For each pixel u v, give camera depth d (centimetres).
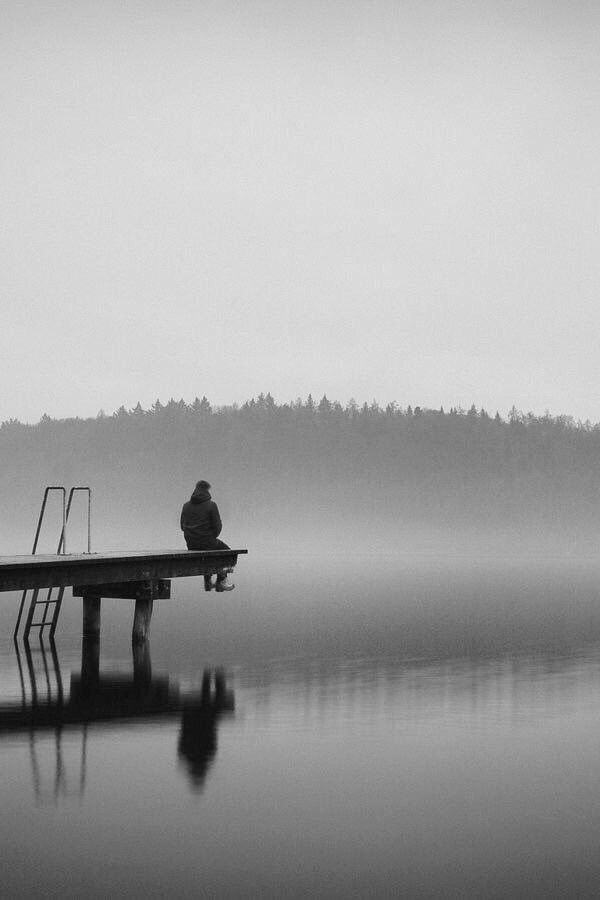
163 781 1153
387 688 1878
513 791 1137
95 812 1033
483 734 1444
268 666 2203
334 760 1271
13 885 849
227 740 1384
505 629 3177
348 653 2480
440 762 1266
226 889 845
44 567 2100
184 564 2636
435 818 1032
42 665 2195
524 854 930
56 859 905
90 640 2648
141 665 2209
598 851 939
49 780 1153
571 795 1120
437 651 2534
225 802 1075
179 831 979
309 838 966
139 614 2602
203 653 2458
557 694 1817
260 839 961
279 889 846
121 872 877
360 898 830
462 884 860
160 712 1591
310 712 1609
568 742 1391
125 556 2373
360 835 976
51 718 1528
